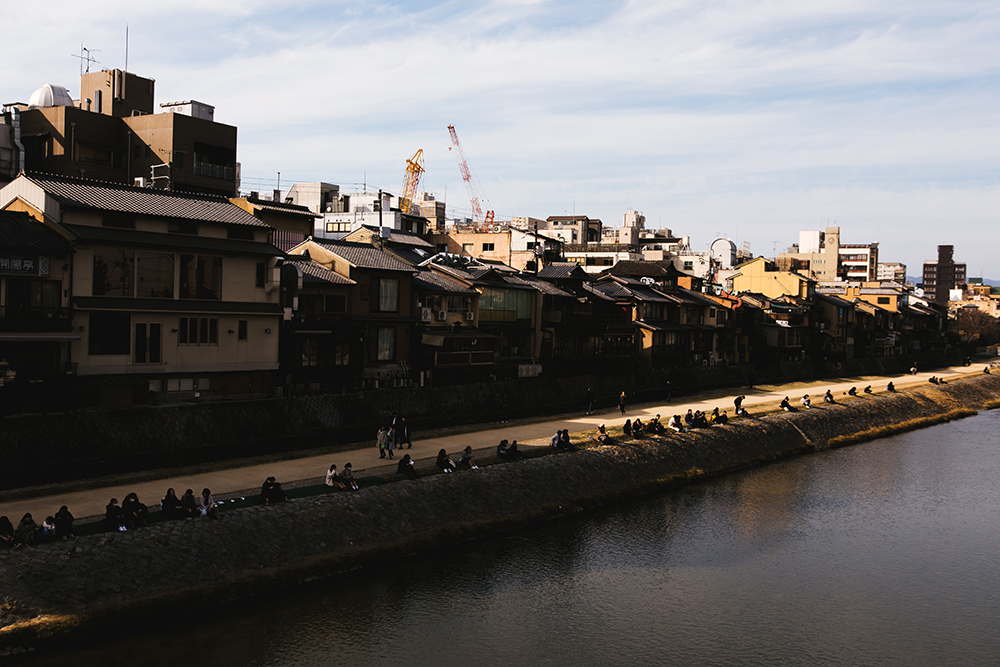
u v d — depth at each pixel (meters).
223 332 43.22
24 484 30.83
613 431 49.03
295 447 40.62
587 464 41.88
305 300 48.72
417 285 55.06
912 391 82.88
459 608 27.78
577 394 63.81
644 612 28.64
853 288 131.00
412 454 39.66
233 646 23.64
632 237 132.75
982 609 30.50
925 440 65.44
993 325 182.38
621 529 36.88
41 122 61.19
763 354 96.31
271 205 62.50
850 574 33.50
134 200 41.62
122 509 26.27
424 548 31.62
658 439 48.06
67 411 35.62
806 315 102.62
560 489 39.09
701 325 86.19
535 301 65.62
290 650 23.92
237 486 31.97
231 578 26.22
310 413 44.62
